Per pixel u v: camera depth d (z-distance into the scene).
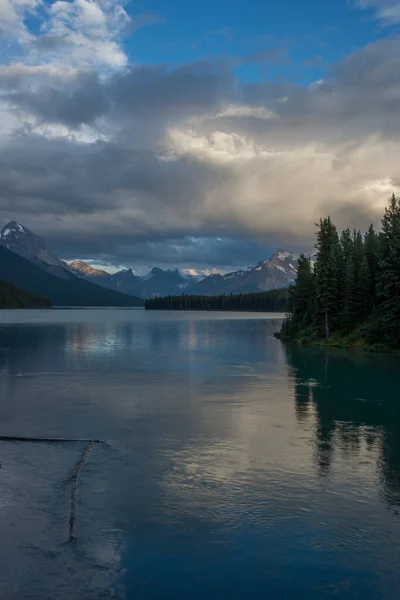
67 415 31.73
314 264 102.38
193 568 14.32
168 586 13.52
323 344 84.88
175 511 17.62
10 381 45.00
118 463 22.44
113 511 17.56
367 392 40.41
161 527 16.52
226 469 21.78
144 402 35.97
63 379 46.38
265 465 22.33
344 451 24.44
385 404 35.59
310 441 26.14
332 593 13.32
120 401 36.25
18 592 13.18
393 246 78.44
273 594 13.26
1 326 140.50
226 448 24.81
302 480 20.56
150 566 14.39
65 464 22.23
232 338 103.94
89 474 21.00
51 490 19.28
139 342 91.56
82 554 14.88
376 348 75.00
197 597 13.12
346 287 89.62
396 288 75.19
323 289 90.88
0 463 22.27
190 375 49.59
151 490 19.39
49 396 37.97
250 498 18.75
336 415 32.06
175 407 34.31
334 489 19.66
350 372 52.25
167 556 14.87
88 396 38.06
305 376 49.31
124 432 27.70
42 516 17.14
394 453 24.14
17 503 18.08
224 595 13.20
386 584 13.69
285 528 16.52
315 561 14.70
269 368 55.41
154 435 27.11
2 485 19.70
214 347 82.31
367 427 29.03
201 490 19.44
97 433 27.47
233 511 17.67
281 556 14.91
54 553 14.93
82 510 17.58
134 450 24.38
